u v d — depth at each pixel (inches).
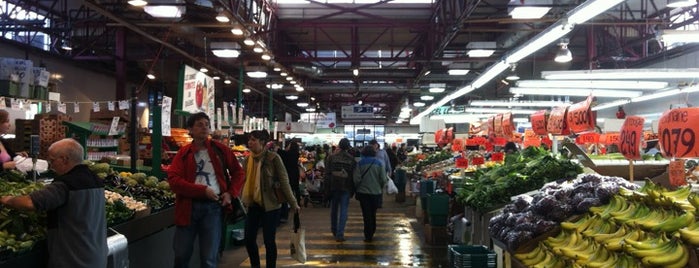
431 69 887.1
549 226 220.2
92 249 166.6
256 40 560.4
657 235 170.6
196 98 402.9
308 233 455.5
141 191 286.7
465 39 803.4
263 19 661.3
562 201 228.2
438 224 407.2
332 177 420.5
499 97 1066.1
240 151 596.1
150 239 257.4
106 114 506.3
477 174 440.1
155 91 1094.4
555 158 327.0
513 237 222.8
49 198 159.8
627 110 945.5
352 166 422.6
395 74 995.9
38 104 542.6
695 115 219.1
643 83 596.7
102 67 885.8
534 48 457.7
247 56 811.4
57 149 170.1
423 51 896.3
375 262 342.6
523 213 239.1
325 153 848.3
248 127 796.0
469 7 461.7
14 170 241.4
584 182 242.4
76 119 820.0
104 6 468.4
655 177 335.9
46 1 781.3
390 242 414.3
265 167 276.4
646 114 879.1
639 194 198.5
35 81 483.2
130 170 363.9
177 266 214.5
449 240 407.2
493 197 309.1
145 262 250.7
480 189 331.0
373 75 992.9
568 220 221.5
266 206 274.7
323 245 401.4
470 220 352.8
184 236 215.0
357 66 789.2
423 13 748.0
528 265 209.3
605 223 202.8
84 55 827.4
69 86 801.6
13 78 449.7
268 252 277.0
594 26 773.9
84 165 174.4
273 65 768.9
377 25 762.8
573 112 375.9
